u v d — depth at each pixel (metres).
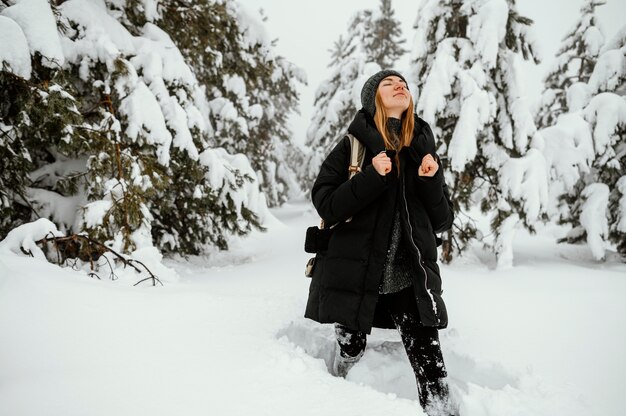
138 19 5.39
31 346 1.64
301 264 5.53
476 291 4.15
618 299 3.80
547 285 4.82
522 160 6.65
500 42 6.90
